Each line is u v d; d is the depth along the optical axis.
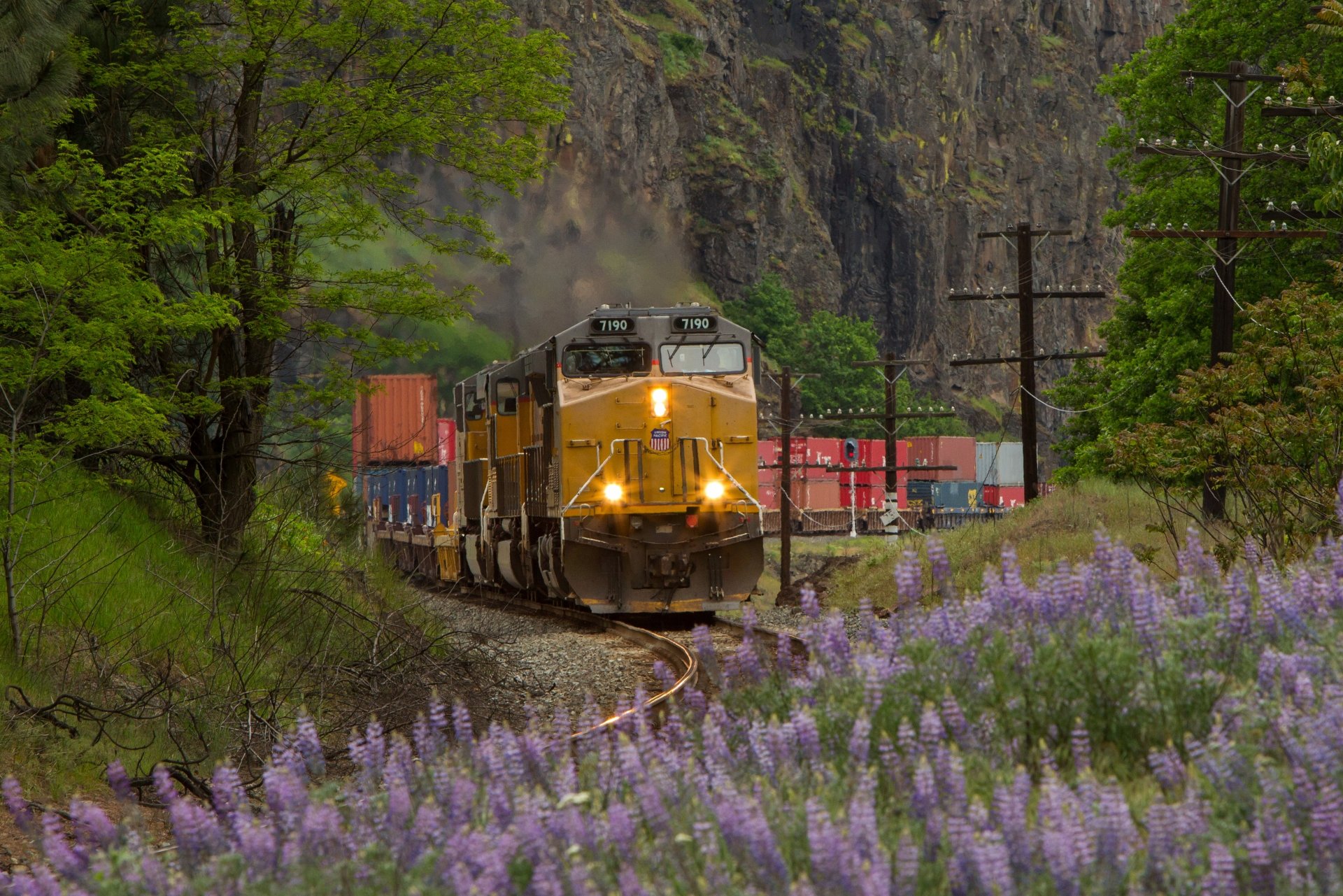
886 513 150.12
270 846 16.30
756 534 74.00
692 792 17.59
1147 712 19.56
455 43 56.72
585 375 73.75
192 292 55.22
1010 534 86.25
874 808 16.45
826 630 23.52
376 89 54.91
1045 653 21.00
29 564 42.38
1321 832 14.15
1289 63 106.75
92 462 55.72
